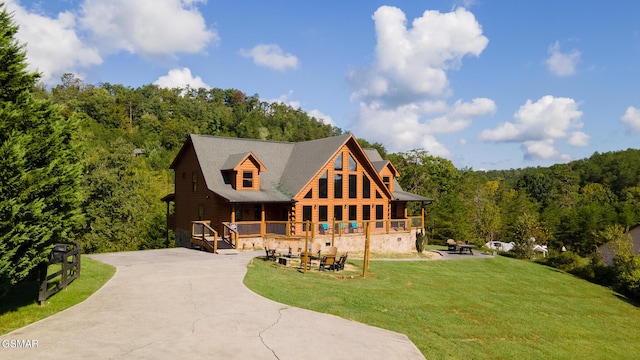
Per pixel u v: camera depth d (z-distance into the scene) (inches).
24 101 424.8
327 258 841.5
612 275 1277.1
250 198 1152.8
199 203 1272.1
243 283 605.0
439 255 1421.0
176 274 659.4
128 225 1675.7
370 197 1413.6
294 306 509.4
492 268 1240.2
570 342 622.8
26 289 525.7
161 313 442.9
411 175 2549.2
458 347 469.4
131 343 351.6
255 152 1392.7
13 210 378.6
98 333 374.9
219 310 462.6
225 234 1150.3
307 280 710.5
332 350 365.7
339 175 1343.5
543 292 1008.2
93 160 1635.1
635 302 1083.3
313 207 1270.9
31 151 415.8
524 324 666.8
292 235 1216.8
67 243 629.9
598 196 3489.2
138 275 645.9
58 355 320.5
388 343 405.7
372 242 1332.4
